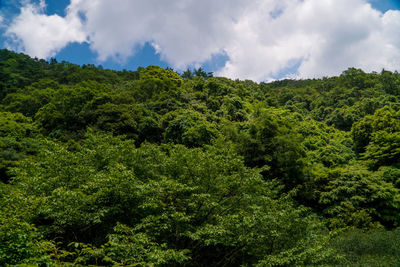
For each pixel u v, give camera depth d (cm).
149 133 3008
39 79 6756
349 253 1142
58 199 791
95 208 868
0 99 5166
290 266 791
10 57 9088
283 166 2011
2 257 400
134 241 721
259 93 7194
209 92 5094
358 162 2772
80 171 1031
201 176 1091
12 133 2616
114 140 1495
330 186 1923
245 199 1084
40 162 1105
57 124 3028
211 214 1088
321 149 3428
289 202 1084
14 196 797
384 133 2406
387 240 1218
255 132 2189
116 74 8575
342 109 5803
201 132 2467
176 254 682
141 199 941
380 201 1784
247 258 1095
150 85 4953
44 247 471
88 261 775
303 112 6550
